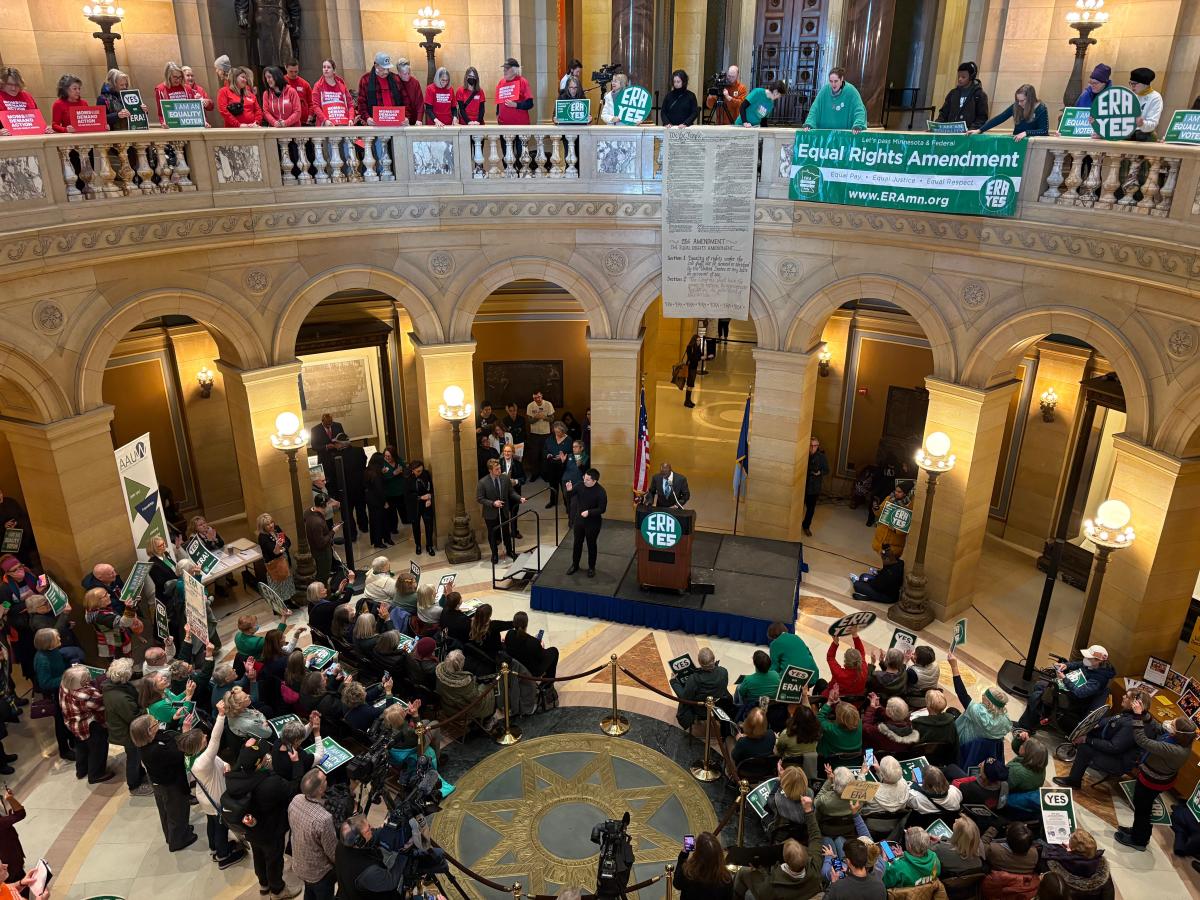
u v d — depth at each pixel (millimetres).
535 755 9383
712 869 6422
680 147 11977
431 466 13719
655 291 12977
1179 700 9078
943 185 10586
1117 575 10227
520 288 16219
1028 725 9805
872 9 13125
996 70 13555
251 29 14297
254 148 11047
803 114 15992
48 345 9844
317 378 15172
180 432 14406
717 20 18609
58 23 12234
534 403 16500
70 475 10289
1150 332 9438
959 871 6652
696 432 18797
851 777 7324
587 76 17484
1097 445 13195
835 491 16625
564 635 11562
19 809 7297
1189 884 7969
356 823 6465
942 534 12016
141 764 8891
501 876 7906
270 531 11695
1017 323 10680
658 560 11531
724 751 8578
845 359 15891
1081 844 6680
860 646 9336
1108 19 12500
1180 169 8656
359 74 14508
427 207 12297
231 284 11438
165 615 10039
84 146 9641
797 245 12156
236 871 8000
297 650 8781
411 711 8414
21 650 10188
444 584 10398
